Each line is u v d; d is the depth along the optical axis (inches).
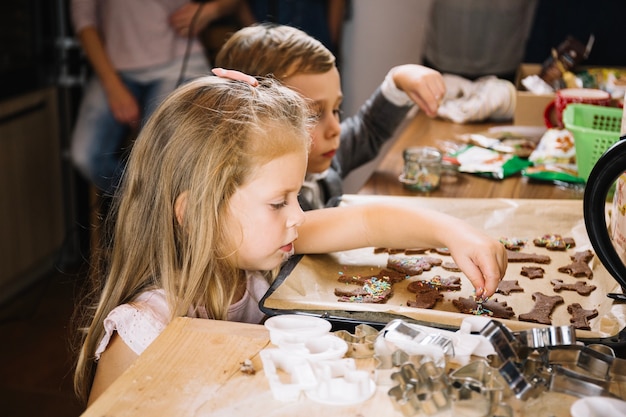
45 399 97.2
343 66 132.0
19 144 115.6
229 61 61.9
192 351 32.7
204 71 120.6
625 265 42.5
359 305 41.0
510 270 47.7
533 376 30.3
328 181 66.6
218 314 42.8
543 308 42.9
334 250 48.9
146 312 41.5
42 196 122.7
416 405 28.5
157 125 43.4
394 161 71.0
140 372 31.1
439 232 46.5
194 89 43.3
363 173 134.3
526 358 30.8
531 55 112.0
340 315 40.5
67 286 123.9
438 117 84.2
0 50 111.8
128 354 41.0
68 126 126.2
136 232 44.1
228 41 63.0
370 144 77.7
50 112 122.8
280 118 41.0
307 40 61.0
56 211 126.9
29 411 94.7
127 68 118.0
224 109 41.5
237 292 46.2
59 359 105.7
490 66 110.9
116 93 118.0
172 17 117.0
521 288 45.4
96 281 51.2
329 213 49.8
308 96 60.3
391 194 63.6
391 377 29.8
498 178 66.9
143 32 116.9
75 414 94.2
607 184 39.1
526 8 109.3
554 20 109.4
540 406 29.1
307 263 47.3
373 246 49.0
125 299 44.3
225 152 40.3
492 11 107.7
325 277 46.5
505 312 42.8
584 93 72.5
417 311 40.1
